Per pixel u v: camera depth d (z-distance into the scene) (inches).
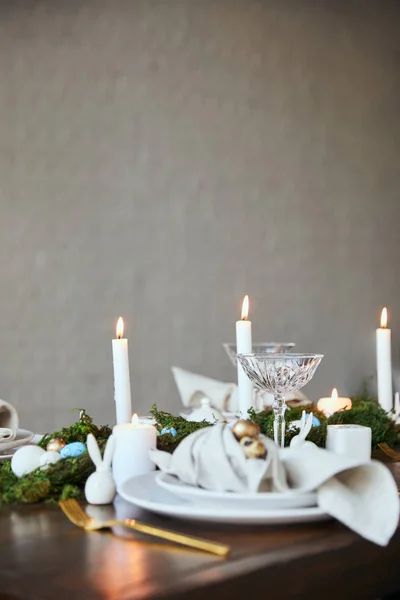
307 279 152.6
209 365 140.9
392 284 165.2
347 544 33.3
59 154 130.1
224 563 30.6
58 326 129.0
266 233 147.7
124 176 134.5
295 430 53.8
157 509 35.5
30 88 128.7
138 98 136.3
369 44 162.9
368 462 35.1
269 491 36.7
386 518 34.3
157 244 136.8
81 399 130.0
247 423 38.1
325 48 156.8
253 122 147.1
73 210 130.6
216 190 142.6
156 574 29.5
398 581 35.7
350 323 158.2
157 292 136.3
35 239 128.1
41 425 127.3
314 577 32.0
